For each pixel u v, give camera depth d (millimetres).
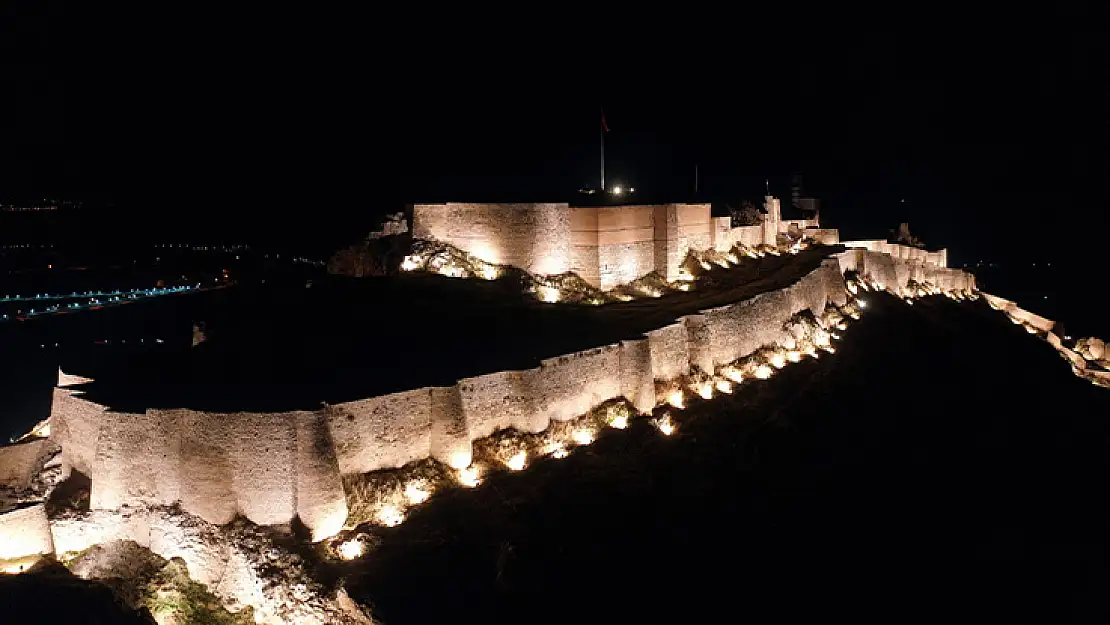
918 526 29672
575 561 23672
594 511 26078
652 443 30938
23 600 22766
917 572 26938
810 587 25016
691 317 36688
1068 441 41500
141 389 27672
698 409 34188
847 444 34125
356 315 35312
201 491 23453
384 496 24453
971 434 38844
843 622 23734
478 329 34406
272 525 23047
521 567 22734
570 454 28969
